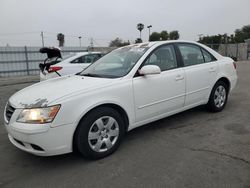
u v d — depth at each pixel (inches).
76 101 127.2
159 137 163.9
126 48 184.7
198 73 186.2
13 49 855.1
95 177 120.4
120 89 143.4
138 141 159.2
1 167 135.0
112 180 116.9
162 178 116.0
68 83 147.0
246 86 340.8
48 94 129.7
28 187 115.1
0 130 193.6
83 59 352.8
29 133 119.5
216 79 200.8
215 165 124.8
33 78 677.3
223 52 1184.8
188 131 172.1
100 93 135.7
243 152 137.1
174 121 193.2
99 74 164.2
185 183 111.1
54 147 123.3
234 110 215.5
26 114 122.8
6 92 404.8
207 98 198.4
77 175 123.0
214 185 108.4
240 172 117.5
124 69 158.2
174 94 171.0
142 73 151.4
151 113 160.2
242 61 1055.6
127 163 131.9
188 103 183.3
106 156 139.9
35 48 891.4
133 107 150.3
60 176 123.1
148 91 156.1
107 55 189.6
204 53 200.5
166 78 165.2
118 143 145.0
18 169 132.3
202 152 139.5
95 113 133.1
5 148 159.0
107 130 139.6
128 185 112.2
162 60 170.1
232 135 161.2
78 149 132.0
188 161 130.3
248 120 188.2
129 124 150.4
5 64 848.3
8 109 135.6
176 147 148.1
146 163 130.8
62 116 123.0
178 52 180.2
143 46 174.7
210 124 183.0
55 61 330.3
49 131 120.6
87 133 131.1
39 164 136.3
